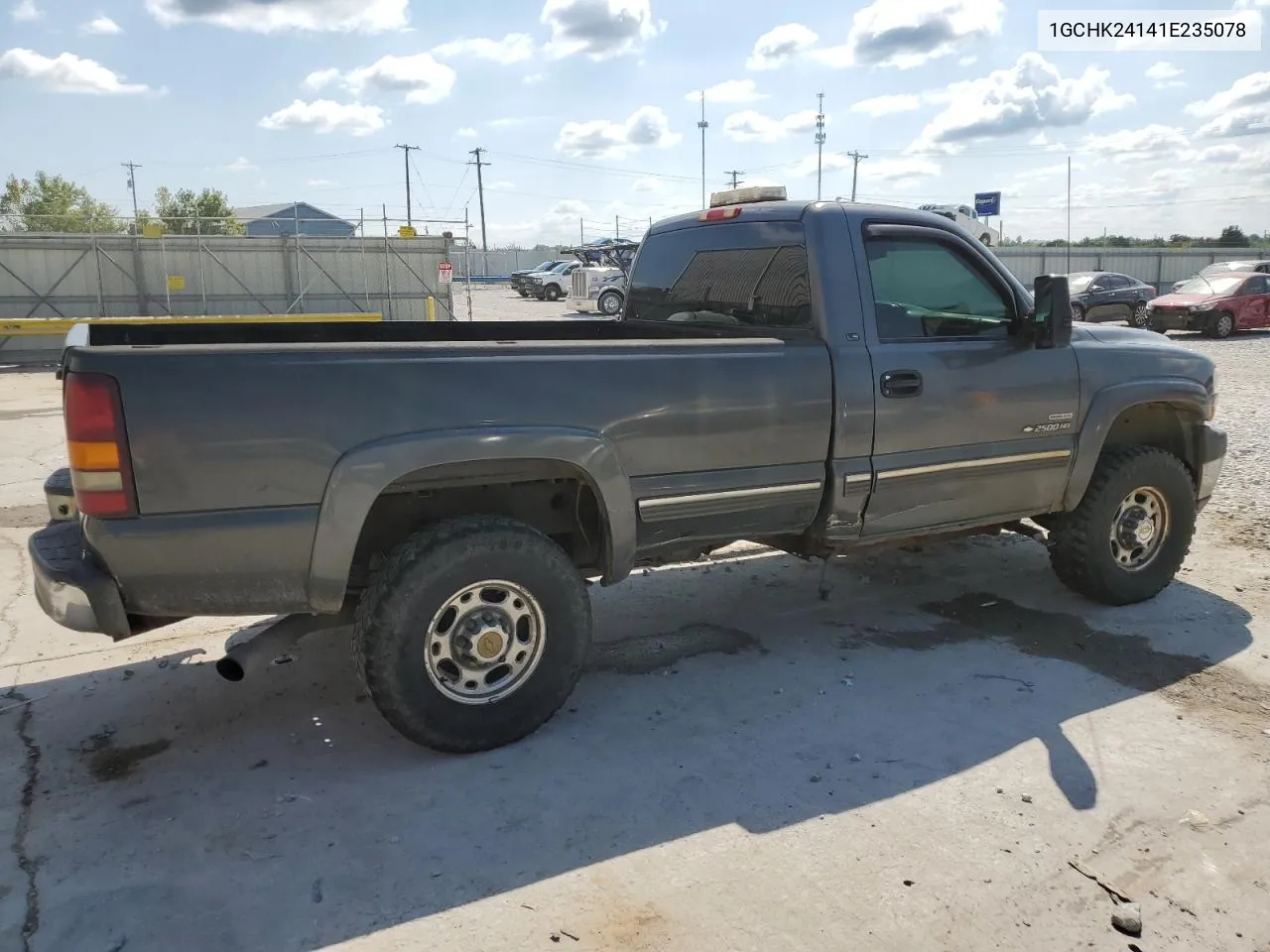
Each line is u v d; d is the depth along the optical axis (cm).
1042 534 508
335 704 400
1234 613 505
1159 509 509
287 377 311
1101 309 2512
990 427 445
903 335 426
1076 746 364
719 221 470
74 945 254
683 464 378
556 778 340
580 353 357
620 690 415
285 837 304
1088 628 486
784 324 429
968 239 448
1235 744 366
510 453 340
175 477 303
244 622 498
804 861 293
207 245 2427
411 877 284
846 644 467
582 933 261
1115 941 260
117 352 296
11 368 2027
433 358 331
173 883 280
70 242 2298
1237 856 297
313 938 258
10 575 569
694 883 282
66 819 313
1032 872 288
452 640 346
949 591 543
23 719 385
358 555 363
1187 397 506
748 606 521
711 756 357
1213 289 2412
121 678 425
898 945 257
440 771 345
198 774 343
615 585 557
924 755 358
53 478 387
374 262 2586
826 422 403
